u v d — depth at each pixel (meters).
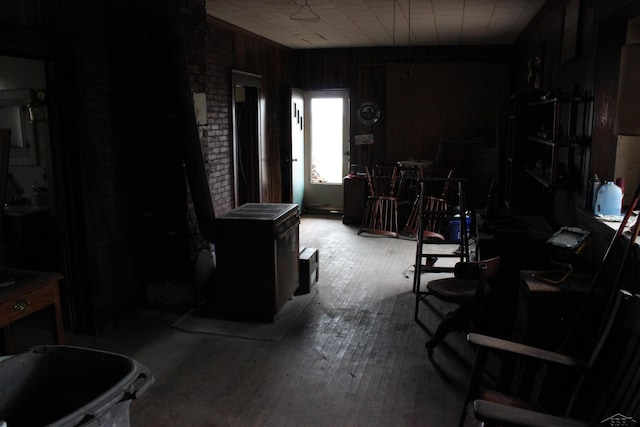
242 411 2.88
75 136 3.66
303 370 3.35
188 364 3.43
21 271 2.90
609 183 3.21
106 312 4.01
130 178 4.28
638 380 1.91
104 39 3.95
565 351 2.53
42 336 3.89
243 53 6.66
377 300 4.63
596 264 3.18
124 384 1.78
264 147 7.43
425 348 3.66
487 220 4.04
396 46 8.12
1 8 3.01
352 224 7.88
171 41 3.98
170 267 4.41
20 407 2.01
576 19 3.87
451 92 8.02
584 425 1.70
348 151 8.62
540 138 4.42
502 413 1.74
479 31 6.71
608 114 3.36
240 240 3.99
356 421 2.78
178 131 4.14
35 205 4.52
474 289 3.58
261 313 4.08
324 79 8.52
